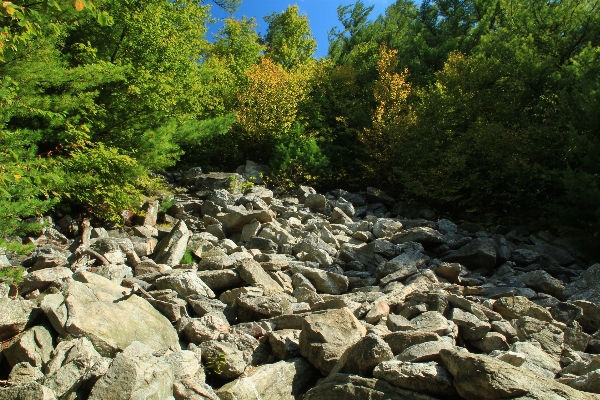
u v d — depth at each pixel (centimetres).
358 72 2592
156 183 1405
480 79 1816
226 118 1612
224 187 1644
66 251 954
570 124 1411
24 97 895
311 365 582
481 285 956
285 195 1778
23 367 507
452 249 1173
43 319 588
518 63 1783
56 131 1091
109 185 1139
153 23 1437
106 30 1379
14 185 752
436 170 1702
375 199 1783
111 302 624
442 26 2692
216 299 758
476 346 659
